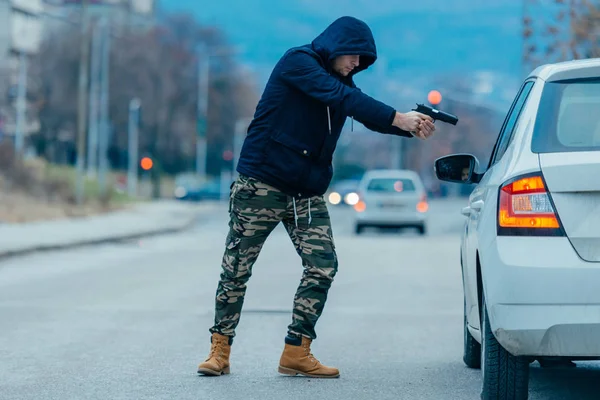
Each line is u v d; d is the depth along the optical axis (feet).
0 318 39.83
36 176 160.15
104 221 131.03
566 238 19.80
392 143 337.52
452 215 183.52
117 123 326.65
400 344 33.63
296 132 26.02
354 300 46.75
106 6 405.18
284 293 48.83
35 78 314.96
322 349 32.58
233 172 369.71
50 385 26.27
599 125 20.74
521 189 20.18
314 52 25.82
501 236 20.26
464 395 25.05
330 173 26.61
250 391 25.46
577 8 68.95
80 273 61.93
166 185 323.78
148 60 331.98
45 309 42.88
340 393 25.27
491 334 21.66
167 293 49.70
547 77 21.98
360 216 114.32
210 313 41.68
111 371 28.25
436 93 117.91
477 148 426.10
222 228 132.67
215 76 373.40
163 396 24.89
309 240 26.66
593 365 29.40
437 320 39.75
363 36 25.90
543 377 27.48
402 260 72.54
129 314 41.27
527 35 70.13
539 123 21.08
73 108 317.83
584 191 19.77
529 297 19.72
